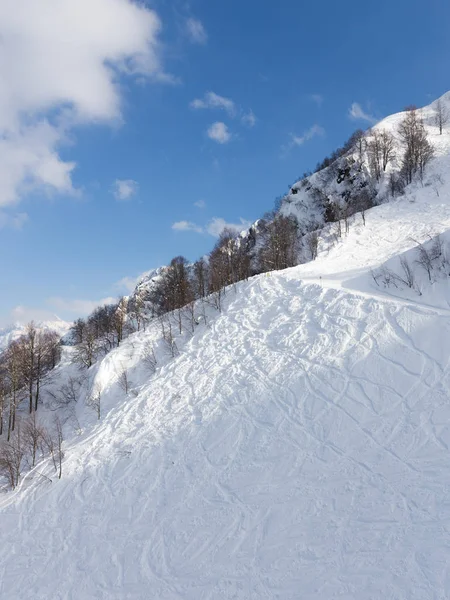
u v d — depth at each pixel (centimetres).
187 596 1488
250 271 5959
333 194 7694
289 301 3341
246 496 1841
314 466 1845
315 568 1406
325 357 2511
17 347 4344
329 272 3947
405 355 2230
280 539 1567
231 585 1465
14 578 1853
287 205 8481
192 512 1875
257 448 2100
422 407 1898
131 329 5047
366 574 1320
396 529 1427
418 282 3027
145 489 2142
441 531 1358
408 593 1220
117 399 3275
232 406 2488
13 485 2569
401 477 1617
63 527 2083
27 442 3012
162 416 2702
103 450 2594
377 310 2672
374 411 1998
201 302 4375
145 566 1688
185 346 3450
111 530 1952
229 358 2989
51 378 4300
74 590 1697
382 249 4319
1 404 3716
